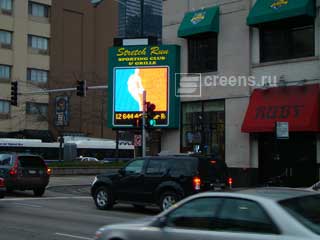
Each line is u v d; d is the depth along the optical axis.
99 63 94.50
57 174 51.00
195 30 31.28
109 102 35.06
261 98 28.48
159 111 33.19
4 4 81.38
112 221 18.56
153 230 9.07
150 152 35.09
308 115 25.84
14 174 28.33
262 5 28.39
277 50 28.75
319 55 26.66
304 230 7.43
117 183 22.41
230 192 8.65
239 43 30.12
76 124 87.19
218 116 31.20
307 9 26.39
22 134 79.06
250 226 8.01
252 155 29.38
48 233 15.54
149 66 33.72
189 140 32.53
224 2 31.00
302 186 27.16
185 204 9.00
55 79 85.88
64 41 88.88
